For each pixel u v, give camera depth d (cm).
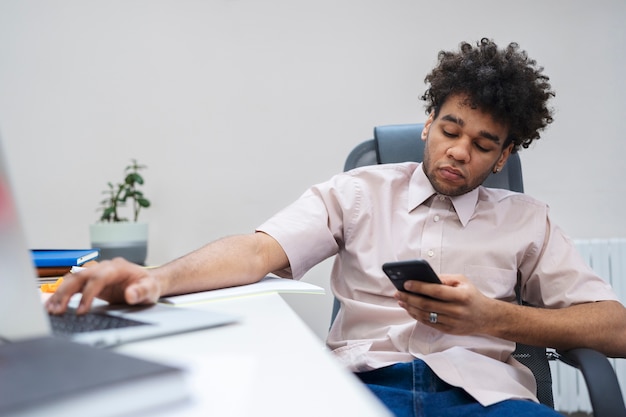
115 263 73
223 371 46
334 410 36
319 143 225
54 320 63
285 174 224
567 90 229
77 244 216
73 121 215
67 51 215
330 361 49
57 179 215
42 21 213
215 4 221
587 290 111
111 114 217
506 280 115
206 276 91
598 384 85
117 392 32
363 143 143
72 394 30
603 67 229
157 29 219
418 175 122
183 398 36
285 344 55
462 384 96
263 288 94
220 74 221
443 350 109
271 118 223
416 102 228
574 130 229
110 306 74
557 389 215
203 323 62
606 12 229
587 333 99
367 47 226
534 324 97
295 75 224
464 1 227
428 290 84
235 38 222
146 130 219
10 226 47
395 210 122
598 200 229
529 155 228
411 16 227
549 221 121
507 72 112
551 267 116
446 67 117
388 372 103
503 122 112
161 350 52
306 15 224
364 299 118
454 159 111
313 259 118
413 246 117
